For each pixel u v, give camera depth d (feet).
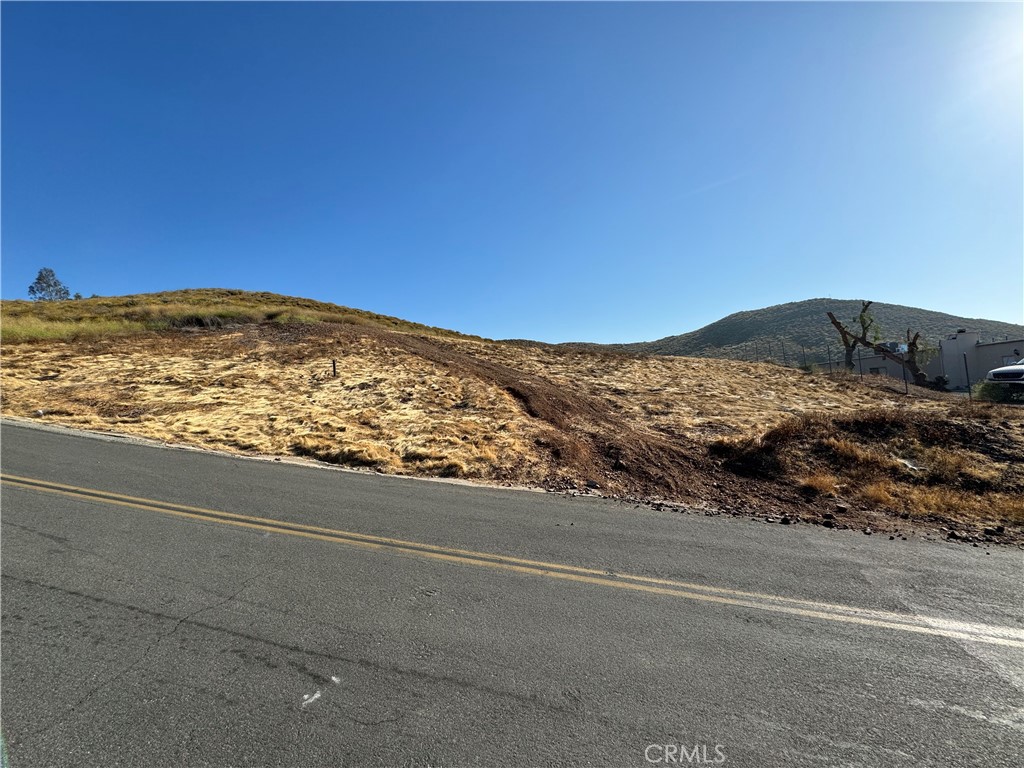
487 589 13.48
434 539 17.22
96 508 19.07
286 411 42.29
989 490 26.22
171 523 17.80
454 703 8.87
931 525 21.45
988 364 105.09
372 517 19.44
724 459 32.40
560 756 7.75
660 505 23.27
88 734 7.98
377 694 9.05
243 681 9.33
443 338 106.73
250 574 13.93
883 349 107.76
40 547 15.31
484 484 26.22
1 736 7.89
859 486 27.04
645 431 40.22
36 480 22.47
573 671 9.91
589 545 17.21
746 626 11.92
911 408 47.57
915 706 9.18
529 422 39.73
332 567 14.57
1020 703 9.34
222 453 30.83
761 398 57.47
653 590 13.78
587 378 69.36
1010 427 33.65
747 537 18.78
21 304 122.93
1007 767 7.76
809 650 10.94
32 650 10.14
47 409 40.73
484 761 7.61
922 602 13.51
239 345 75.56
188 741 7.86
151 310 102.01
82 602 12.12
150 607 11.97
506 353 90.53
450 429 36.14
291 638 10.81
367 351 73.41
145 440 32.94
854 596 13.78
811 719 8.73
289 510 19.90
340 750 7.74
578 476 28.30
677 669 10.09
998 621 12.53
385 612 12.05
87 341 73.36
